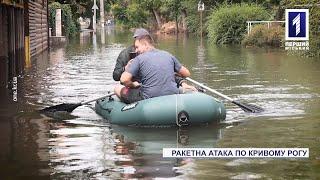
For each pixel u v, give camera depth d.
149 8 55.41
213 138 6.43
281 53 20.45
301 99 9.28
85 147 5.99
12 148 5.95
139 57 7.53
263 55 19.72
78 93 10.25
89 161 5.40
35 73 13.71
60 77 12.86
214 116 7.24
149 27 58.00
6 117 7.84
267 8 32.03
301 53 19.03
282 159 5.45
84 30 57.59
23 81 12.05
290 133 6.66
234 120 7.52
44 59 18.44
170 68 7.55
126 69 7.56
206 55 20.33
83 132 6.81
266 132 6.73
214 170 5.05
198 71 14.23
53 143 6.18
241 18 28.72
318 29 19.25
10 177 4.90
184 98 7.16
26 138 6.46
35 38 20.50
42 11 23.36
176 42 30.98
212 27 30.06
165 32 47.78
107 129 7.00
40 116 7.91
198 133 6.71
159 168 5.12
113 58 18.94
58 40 29.89
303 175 4.91
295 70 14.12
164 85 7.44
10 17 16.09
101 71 14.33
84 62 17.22
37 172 5.04
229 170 5.05
